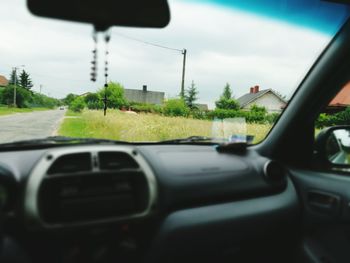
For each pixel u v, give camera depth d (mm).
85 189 1863
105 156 2027
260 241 2342
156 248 1957
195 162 2361
